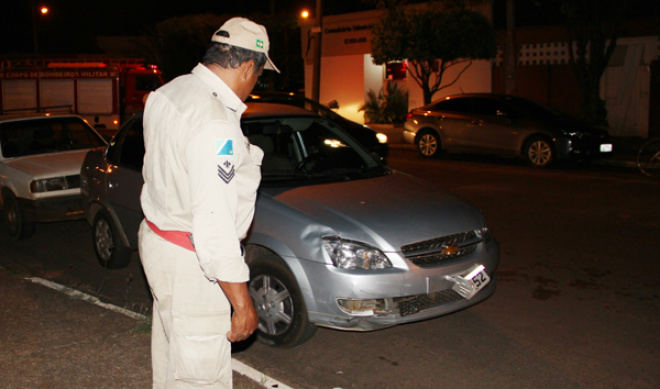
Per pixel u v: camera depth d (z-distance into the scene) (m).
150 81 21.39
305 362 4.60
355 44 24.16
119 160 6.29
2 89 21.38
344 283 4.27
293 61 29.84
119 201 6.16
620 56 17.45
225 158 2.47
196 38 28.89
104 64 21.53
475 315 5.48
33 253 7.55
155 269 2.72
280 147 5.78
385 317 4.36
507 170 13.16
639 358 4.62
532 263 6.84
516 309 5.59
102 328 4.84
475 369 4.48
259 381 4.05
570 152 13.05
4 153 8.31
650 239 7.65
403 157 15.52
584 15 16.00
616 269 6.60
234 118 2.60
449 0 18.67
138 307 5.59
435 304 4.55
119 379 4.04
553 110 14.16
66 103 21.08
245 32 2.63
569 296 5.88
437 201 5.05
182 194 2.60
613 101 17.77
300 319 4.51
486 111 14.45
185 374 2.76
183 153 2.52
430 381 4.31
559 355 4.69
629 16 17.36
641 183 11.28
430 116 15.30
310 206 4.68
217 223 2.45
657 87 16.78
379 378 4.36
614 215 8.85
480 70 20.69
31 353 4.39
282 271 4.55
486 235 5.05
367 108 23.58
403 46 18.92
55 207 7.70
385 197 4.98
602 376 4.36
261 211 4.69
